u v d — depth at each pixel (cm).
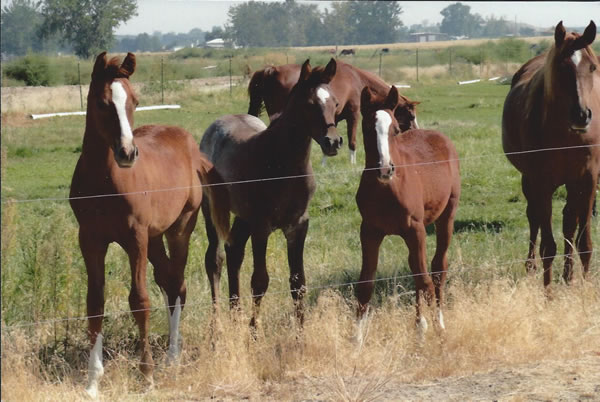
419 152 684
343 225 1042
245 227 709
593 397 514
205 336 667
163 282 675
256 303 675
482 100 2547
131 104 543
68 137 1853
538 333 643
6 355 539
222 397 548
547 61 750
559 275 819
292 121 675
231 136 747
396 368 579
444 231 709
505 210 1125
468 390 538
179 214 646
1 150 639
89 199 556
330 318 636
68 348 630
